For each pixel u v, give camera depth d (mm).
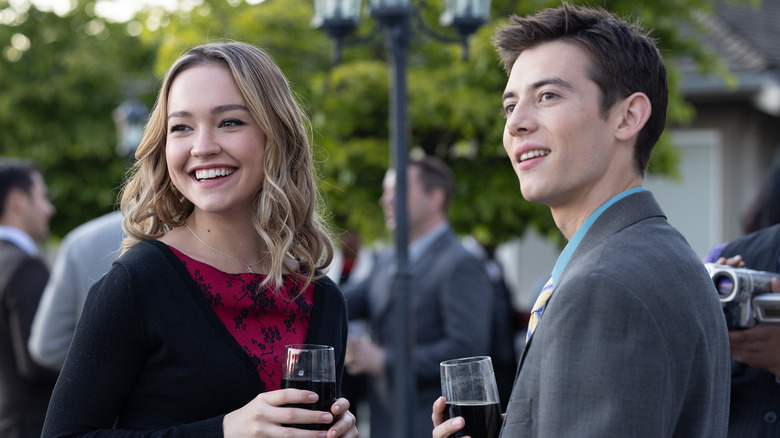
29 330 3721
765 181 2717
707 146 9305
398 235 3854
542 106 1619
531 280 10539
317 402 1697
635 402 1379
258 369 1874
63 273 3523
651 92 1642
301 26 6449
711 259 2492
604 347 1406
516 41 1680
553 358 1450
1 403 3783
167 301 1812
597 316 1423
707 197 9305
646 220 1577
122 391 1788
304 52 6570
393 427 4004
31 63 12625
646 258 1476
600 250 1517
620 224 1562
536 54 1645
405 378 3750
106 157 12680
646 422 1376
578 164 1599
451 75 6160
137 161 2023
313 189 2090
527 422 1499
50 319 3512
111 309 1766
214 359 1814
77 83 12625
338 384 2115
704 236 9320
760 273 2113
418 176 4230
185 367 1797
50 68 12648
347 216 6957
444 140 6594
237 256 1995
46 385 3750
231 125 1918
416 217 4215
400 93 3957
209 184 1903
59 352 3535
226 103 1900
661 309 1424
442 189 4254
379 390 4078
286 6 6488
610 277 1434
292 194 2010
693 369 1465
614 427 1371
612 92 1602
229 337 1854
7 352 3779
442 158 6629
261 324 1932
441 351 3842
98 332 1758
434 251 4074
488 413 1695
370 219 6336
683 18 6969
